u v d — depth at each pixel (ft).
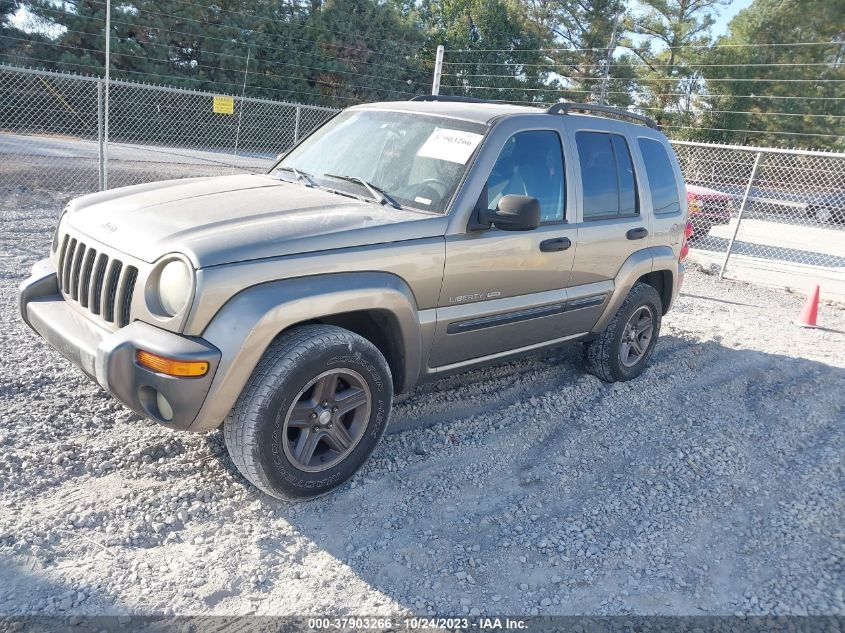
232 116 90.33
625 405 16.99
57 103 80.18
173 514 10.62
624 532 11.59
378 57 115.55
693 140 132.36
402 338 11.99
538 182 14.30
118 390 9.89
